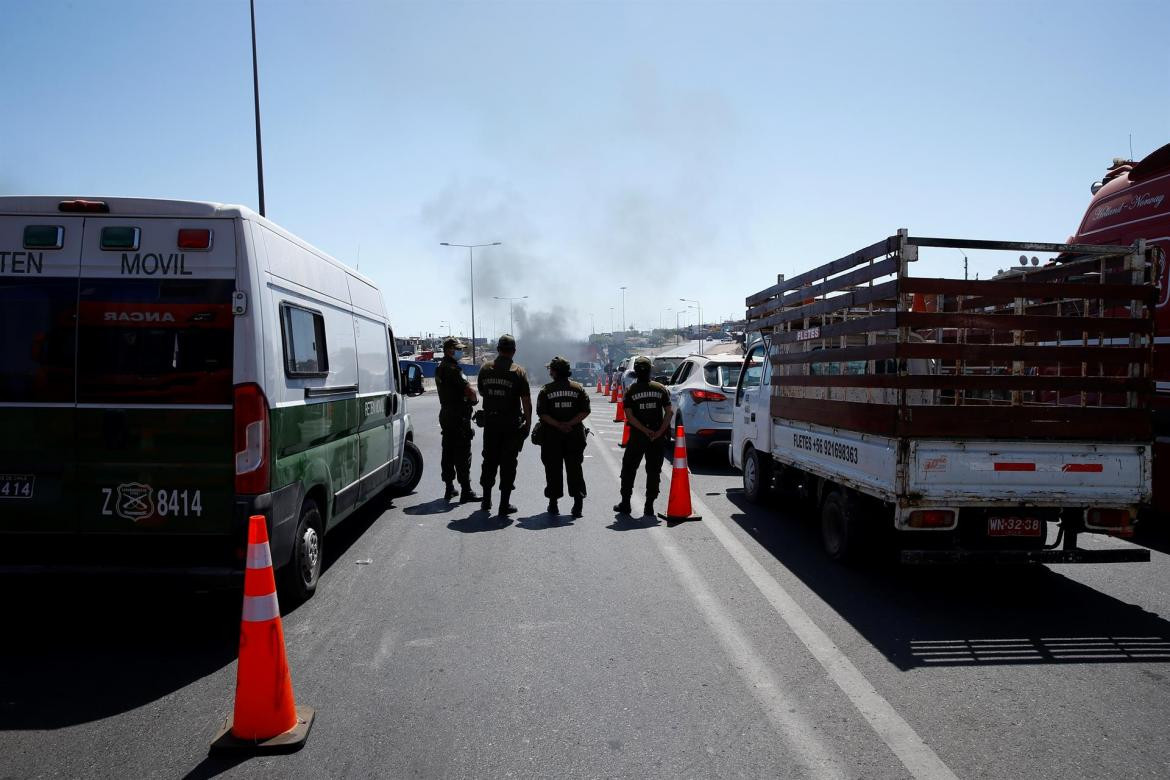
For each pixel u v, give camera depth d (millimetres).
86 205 4602
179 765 3277
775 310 8172
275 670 3486
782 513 8641
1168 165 7289
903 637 4781
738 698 3914
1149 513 7598
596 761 3299
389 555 6797
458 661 4414
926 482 5141
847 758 3309
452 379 9312
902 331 5172
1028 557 5211
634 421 8453
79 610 5383
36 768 3246
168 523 4598
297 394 5262
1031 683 4094
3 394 4570
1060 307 6332
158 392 4602
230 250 4672
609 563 6523
